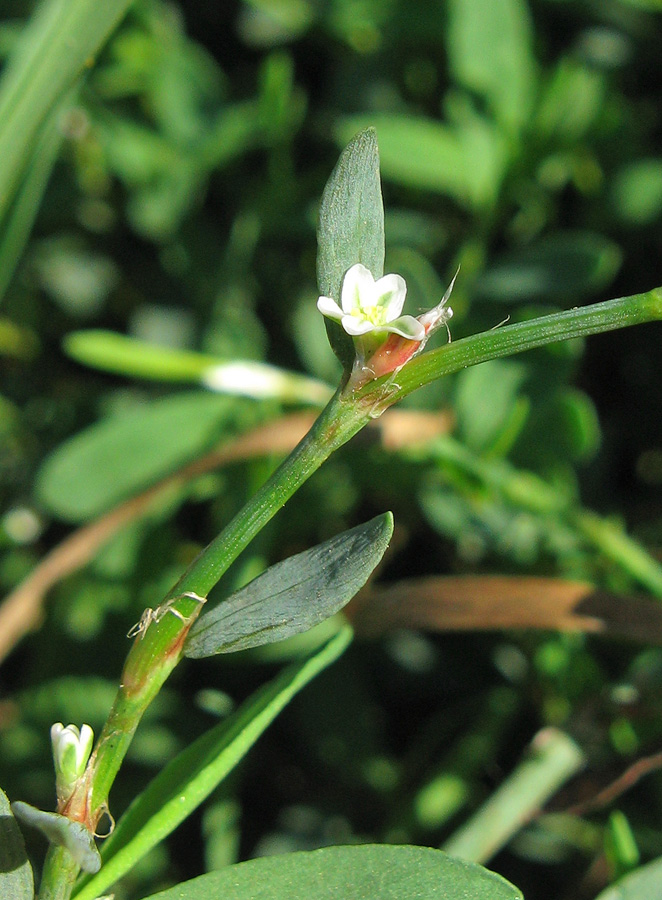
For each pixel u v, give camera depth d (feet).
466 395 0.53
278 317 0.63
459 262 0.59
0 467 0.62
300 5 0.64
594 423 0.53
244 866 0.35
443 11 0.62
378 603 0.47
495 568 0.56
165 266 0.64
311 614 0.33
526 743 0.52
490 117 0.59
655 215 0.60
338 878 0.35
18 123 0.50
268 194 0.63
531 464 0.55
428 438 0.53
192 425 0.56
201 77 0.63
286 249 0.64
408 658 0.55
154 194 0.63
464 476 0.53
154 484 0.51
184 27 0.69
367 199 0.34
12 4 0.64
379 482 0.56
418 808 0.49
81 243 0.66
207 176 0.64
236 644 0.33
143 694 0.33
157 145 0.63
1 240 0.50
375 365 0.32
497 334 0.33
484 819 0.46
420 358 0.33
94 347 0.55
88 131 0.63
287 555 0.57
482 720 0.52
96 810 0.34
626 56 0.65
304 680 0.37
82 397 0.63
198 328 0.63
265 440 0.51
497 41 0.58
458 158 0.59
